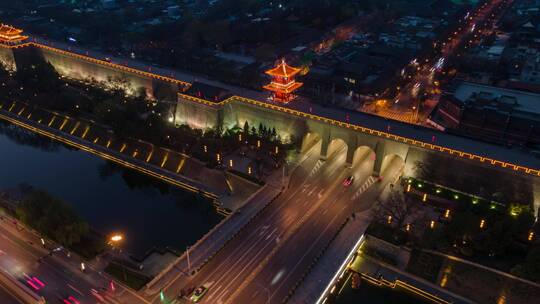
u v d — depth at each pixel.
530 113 171.50
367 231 133.62
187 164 174.38
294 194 153.50
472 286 115.44
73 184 177.00
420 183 150.75
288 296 111.88
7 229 139.50
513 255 120.75
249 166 168.88
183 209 161.12
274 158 168.75
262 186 157.25
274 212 144.38
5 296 115.06
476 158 140.25
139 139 188.75
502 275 114.56
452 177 145.75
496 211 133.88
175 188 170.62
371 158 173.88
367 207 145.50
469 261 120.12
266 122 187.38
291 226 137.75
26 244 132.62
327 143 171.00
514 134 171.38
